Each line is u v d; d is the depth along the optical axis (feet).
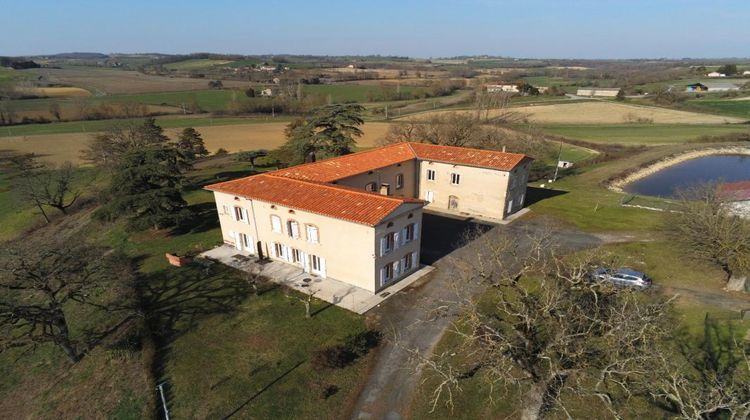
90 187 226.38
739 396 60.75
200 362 87.56
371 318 100.27
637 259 126.93
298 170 145.69
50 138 315.99
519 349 66.13
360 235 106.63
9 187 227.20
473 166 164.55
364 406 75.05
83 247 113.50
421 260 130.31
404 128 260.62
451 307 103.24
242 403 76.33
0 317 86.74
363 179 155.22
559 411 70.59
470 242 142.72
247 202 129.80
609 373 58.23
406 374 82.38
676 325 92.58
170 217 146.72
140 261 135.85
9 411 82.79
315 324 98.53
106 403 80.38
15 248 93.91
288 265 128.16
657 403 71.82
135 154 152.46
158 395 78.74
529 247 137.49
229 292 114.11
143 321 101.45
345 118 209.36
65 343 90.89
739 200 137.28
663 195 209.36
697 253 114.01
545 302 68.08
